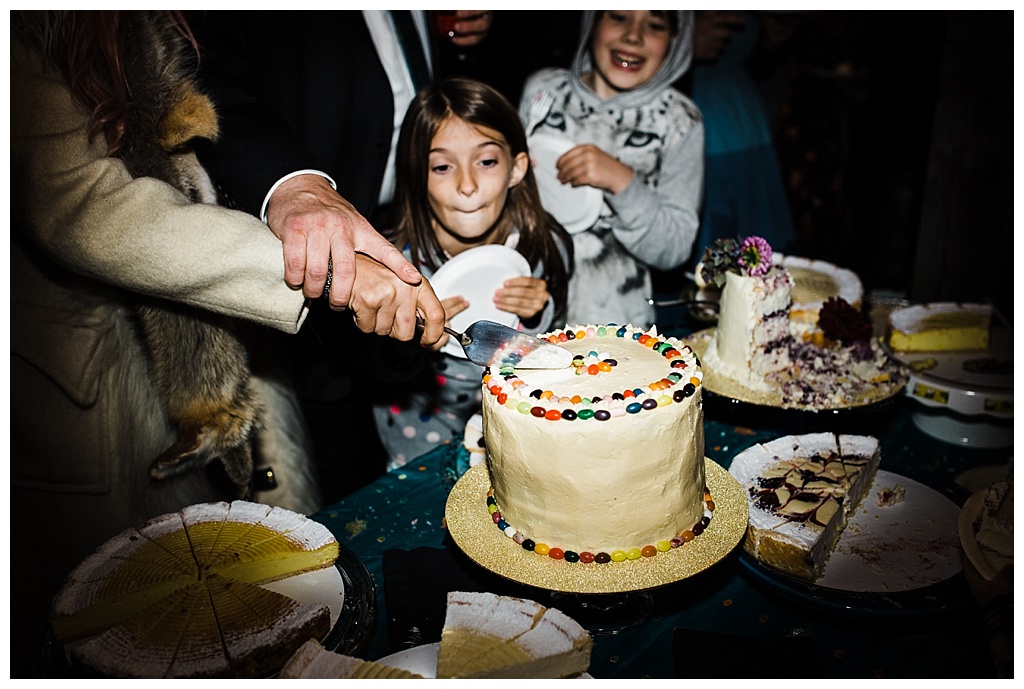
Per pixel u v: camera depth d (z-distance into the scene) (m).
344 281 1.57
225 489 2.15
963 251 3.53
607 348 1.68
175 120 1.79
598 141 2.92
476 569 1.61
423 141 2.23
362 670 1.27
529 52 3.38
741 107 3.61
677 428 1.44
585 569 1.45
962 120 3.39
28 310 1.83
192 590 1.45
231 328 1.95
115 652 1.33
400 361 2.45
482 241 2.43
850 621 1.47
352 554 1.57
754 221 3.70
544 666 1.32
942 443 2.04
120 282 1.69
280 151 1.90
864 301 2.57
